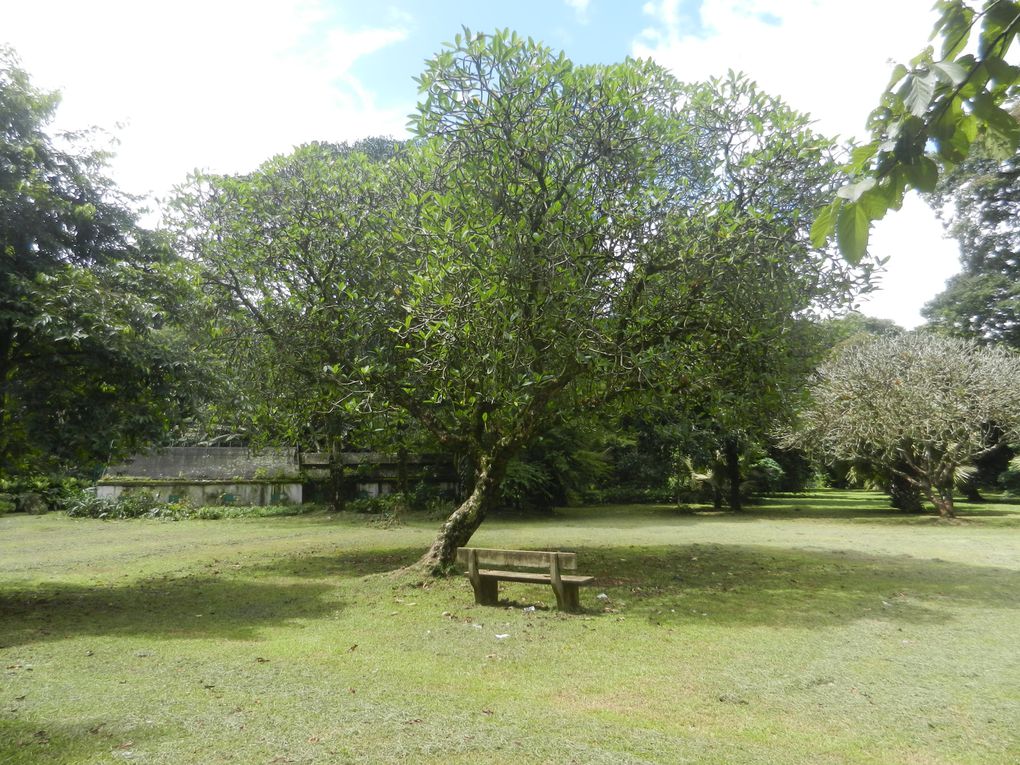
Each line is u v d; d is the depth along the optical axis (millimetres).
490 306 8508
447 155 9695
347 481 26422
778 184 9492
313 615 7816
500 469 10438
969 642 6574
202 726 4398
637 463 27328
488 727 4398
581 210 9258
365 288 10461
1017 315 26453
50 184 8875
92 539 16500
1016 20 1825
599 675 5555
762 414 10734
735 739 4242
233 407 11461
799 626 7230
